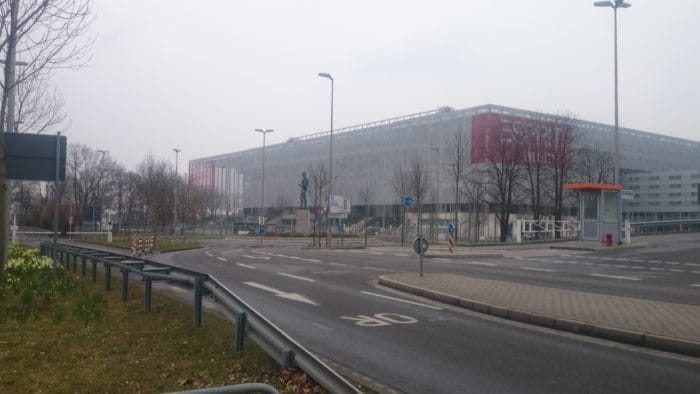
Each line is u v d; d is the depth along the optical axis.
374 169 86.62
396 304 12.49
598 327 9.13
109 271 13.01
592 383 6.58
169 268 10.30
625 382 6.63
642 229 54.81
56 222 13.82
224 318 9.60
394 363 7.45
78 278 15.16
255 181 111.12
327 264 23.72
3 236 11.83
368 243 48.88
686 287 15.38
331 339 8.90
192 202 71.50
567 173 52.34
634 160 78.00
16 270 13.45
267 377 6.13
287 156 103.44
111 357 6.84
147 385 5.79
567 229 44.56
